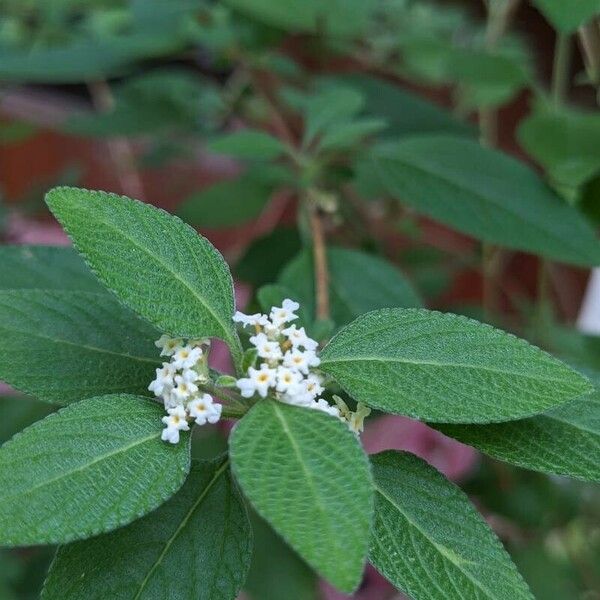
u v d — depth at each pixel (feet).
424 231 1.47
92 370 0.67
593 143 1.02
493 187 0.93
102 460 0.59
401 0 1.35
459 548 0.62
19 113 1.62
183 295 0.63
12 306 0.68
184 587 0.62
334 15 1.14
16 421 0.97
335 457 0.57
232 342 0.64
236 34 1.19
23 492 0.57
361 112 1.16
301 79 1.29
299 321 0.76
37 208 1.34
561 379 0.61
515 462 0.63
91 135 1.22
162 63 1.49
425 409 0.61
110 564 0.62
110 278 0.61
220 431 1.03
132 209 0.63
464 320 0.64
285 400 0.61
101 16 1.33
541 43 1.57
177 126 1.25
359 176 1.13
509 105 1.57
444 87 1.58
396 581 0.61
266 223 1.53
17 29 1.34
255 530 0.97
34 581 1.05
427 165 0.95
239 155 0.94
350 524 0.54
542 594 1.13
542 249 0.90
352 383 0.62
